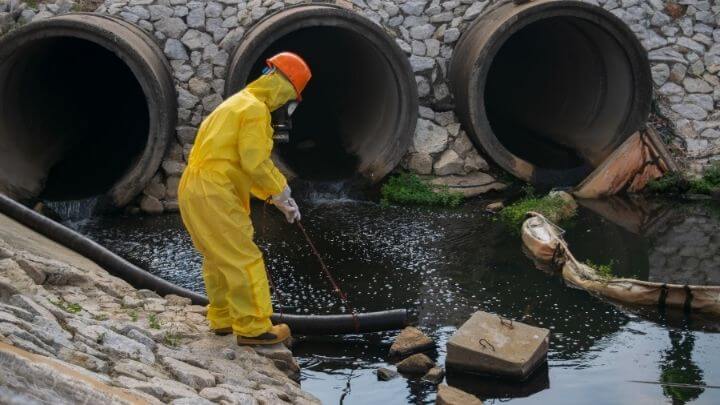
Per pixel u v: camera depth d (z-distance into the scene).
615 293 8.38
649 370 7.02
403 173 12.13
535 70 15.16
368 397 6.60
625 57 12.27
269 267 9.27
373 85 13.21
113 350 5.49
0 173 11.19
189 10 12.37
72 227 10.76
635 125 12.34
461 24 12.93
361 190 11.98
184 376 5.52
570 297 8.48
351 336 7.61
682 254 9.58
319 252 9.72
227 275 6.09
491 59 11.73
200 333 6.53
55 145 12.95
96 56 14.86
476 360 6.91
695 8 13.42
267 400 5.67
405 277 9.00
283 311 8.15
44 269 6.55
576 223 10.73
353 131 13.75
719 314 8.00
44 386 4.20
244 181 6.07
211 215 5.97
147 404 4.76
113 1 12.41
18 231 7.29
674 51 13.18
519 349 6.96
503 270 9.18
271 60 6.19
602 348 7.40
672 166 11.88
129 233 10.51
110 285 6.99
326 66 15.27
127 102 14.67
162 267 9.25
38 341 4.96
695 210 11.11
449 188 11.95
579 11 11.85
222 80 12.20
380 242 10.05
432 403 6.52
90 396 4.31
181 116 12.02
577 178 12.34
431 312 8.16
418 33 12.87
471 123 11.95
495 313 8.13
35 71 12.68
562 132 13.74
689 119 12.79
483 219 10.88
